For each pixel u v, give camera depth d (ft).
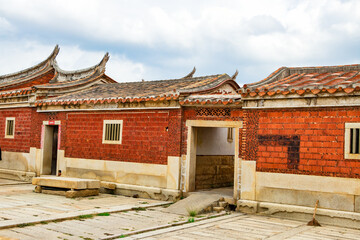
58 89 55.06
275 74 39.99
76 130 48.83
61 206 34.83
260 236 26.35
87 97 49.26
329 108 31.58
